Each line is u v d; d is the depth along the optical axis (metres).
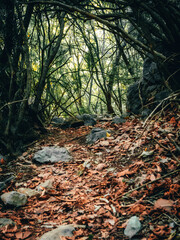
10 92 4.06
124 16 3.42
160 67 3.43
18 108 4.49
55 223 2.11
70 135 4.80
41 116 5.65
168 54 4.19
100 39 8.91
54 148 3.82
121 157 3.20
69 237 1.84
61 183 2.86
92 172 2.97
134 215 2.03
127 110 5.23
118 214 2.08
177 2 3.98
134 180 2.53
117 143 3.62
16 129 4.07
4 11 4.05
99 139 3.96
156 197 2.17
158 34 3.84
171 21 3.36
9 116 3.91
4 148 4.00
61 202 2.45
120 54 6.99
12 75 4.04
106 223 1.98
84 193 2.54
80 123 5.38
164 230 1.76
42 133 4.87
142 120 4.26
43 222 2.17
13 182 3.08
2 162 3.67
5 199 2.47
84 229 1.96
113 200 2.28
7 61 4.44
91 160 3.34
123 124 4.46
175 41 3.59
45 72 4.88
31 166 3.49
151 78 4.77
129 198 2.27
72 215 2.19
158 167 2.54
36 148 4.13
